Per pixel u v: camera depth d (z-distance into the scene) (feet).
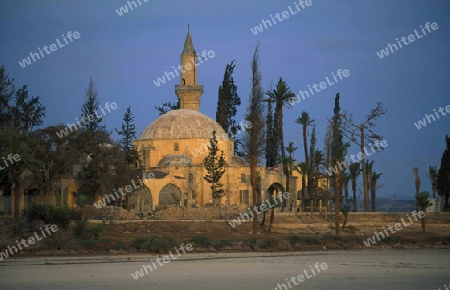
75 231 222.48
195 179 337.72
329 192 322.55
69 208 251.60
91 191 293.23
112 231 237.45
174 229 248.52
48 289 147.95
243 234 249.34
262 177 343.67
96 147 293.23
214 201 330.75
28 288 148.87
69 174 291.79
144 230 243.40
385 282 161.99
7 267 172.65
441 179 340.39
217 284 155.12
